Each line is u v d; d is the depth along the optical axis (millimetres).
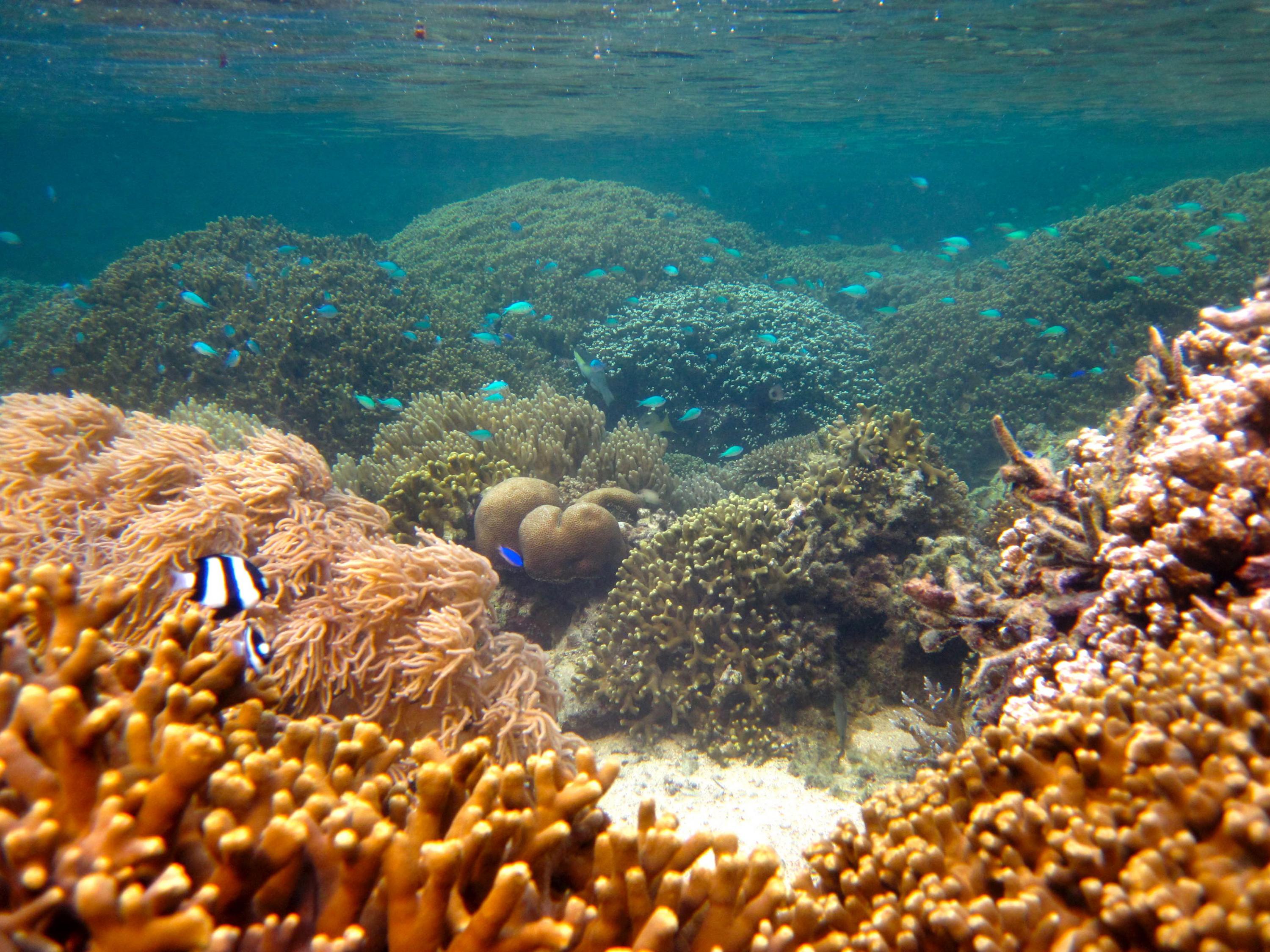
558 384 13227
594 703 5199
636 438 7820
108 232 60844
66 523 4320
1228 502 2582
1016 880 1798
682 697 5012
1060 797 1920
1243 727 1806
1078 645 3023
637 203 21594
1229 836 1567
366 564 3648
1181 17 15289
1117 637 2719
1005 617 3523
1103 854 1696
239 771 1720
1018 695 3225
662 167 70062
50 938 1324
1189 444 2771
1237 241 13375
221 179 91562
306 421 10250
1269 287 3686
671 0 14492
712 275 18516
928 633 3848
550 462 6926
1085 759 1917
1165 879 1565
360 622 3529
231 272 12602
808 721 5059
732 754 4832
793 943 1777
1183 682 2082
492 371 12039
